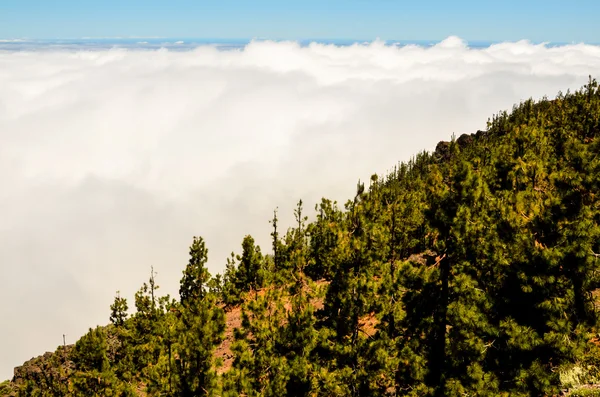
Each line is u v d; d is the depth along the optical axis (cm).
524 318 1727
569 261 1612
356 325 2162
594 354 1655
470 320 1700
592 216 1673
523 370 1598
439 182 2038
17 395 3950
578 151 1758
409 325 2050
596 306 1797
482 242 1888
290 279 2766
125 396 2967
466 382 1678
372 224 2394
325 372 2036
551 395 1584
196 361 2303
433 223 2031
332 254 2338
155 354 3691
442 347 1962
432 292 1994
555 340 1554
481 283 1862
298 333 2152
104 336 3181
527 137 3481
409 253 3272
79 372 3012
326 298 2302
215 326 2406
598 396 1438
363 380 1966
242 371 2183
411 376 1898
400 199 3547
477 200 1992
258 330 2286
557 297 1605
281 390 2003
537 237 1722
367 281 2147
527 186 2275
